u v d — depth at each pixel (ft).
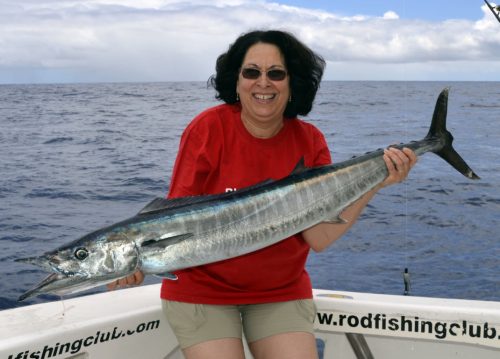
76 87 335.06
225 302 10.02
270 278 10.07
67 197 38.22
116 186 42.11
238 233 9.34
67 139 73.92
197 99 183.52
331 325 11.04
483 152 60.13
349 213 10.71
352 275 22.44
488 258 24.29
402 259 24.36
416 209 33.88
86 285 8.79
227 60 10.50
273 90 10.01
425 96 195.52
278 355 9.86
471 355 10.73
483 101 165.78
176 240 8.96
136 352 10.46
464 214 32.65
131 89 280.72
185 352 10.03
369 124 93.35
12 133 81.15
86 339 9.78
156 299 11.21
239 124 10.25
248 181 10.18
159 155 59.21
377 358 11.16
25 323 9.82
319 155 10.83
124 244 8.80
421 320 10.55
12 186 41.65
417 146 10.78
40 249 26.21
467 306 10.61
